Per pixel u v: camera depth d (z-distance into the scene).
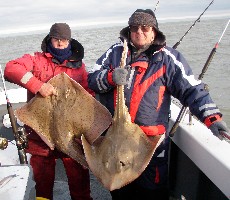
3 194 1.71
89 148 2.32
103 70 2.49
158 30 2.41
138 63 2.44
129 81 2.46
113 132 2.31
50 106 2.63
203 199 2.55
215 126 2.24
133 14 2.43
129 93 2.45
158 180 2.58
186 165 2.82
